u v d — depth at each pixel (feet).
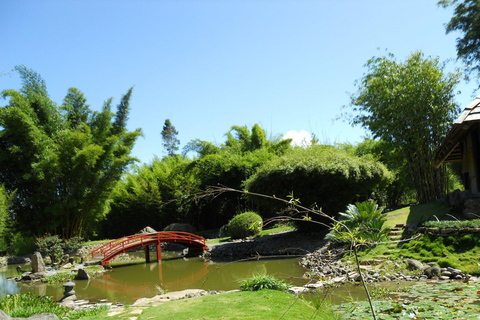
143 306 20.10
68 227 67.82
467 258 27.89
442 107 52.44
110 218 104.94
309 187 55.62
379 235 36.06
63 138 66.64
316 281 27.73
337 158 55.52
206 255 59.57
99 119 74.43
